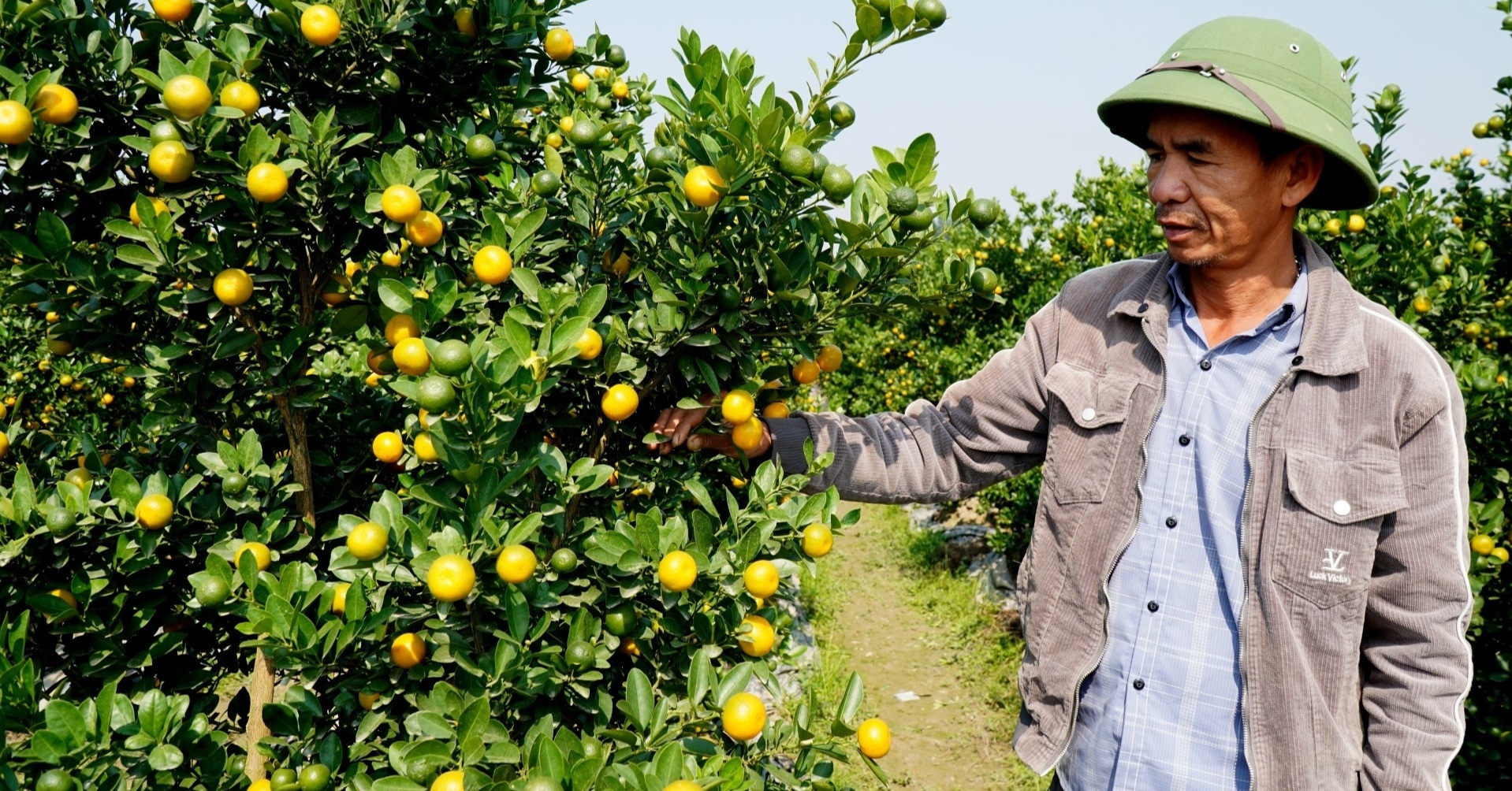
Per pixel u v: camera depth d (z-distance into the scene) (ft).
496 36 6.17
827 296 5.77
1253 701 5.51
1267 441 5.61
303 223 5.51
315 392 5.81
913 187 5.72
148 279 5.26
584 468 5.38
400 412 7.01
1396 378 5.34
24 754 4.28
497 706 5.01
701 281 5.37
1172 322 6.22
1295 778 5.35
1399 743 5.28
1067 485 6.30
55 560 5.43
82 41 5.13
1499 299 14.10
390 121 6.31
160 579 5.64
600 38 7.86
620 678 6.12
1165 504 5.94
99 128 5.38
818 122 5.66
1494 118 14.47
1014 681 19.42
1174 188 5.50
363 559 4.82
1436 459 5.23
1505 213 14.98
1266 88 5.30
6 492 5.58
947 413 7.15
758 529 5.39
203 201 5.45
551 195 5.98
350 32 5.52
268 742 5.33
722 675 5.42
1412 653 5.31
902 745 17.29
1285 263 5.86
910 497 6.96
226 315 5.62
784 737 5.32
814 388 41.91
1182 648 5.79
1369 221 12.59
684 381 6.37
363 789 4.86
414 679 5.09
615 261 6.38
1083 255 28.07
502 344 4.90
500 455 4.82
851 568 29.07
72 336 5.57
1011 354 7.00
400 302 5.15
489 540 4.87
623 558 5.14
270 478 5.82
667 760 4.26
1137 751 5.89
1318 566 5.36
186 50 5.54
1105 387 6.25
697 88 5.82
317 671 4.79
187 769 5.31
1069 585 6.24
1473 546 10.64
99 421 10.23
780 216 5.49
